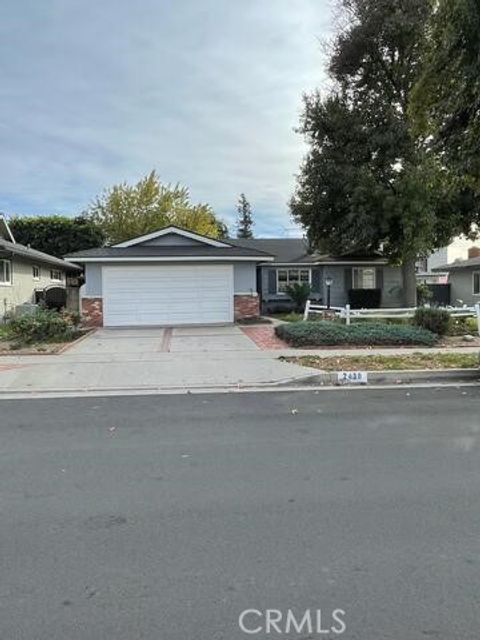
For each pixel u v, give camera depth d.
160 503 4.89
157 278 21.61
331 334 15.12
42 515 4.66
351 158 26.94
